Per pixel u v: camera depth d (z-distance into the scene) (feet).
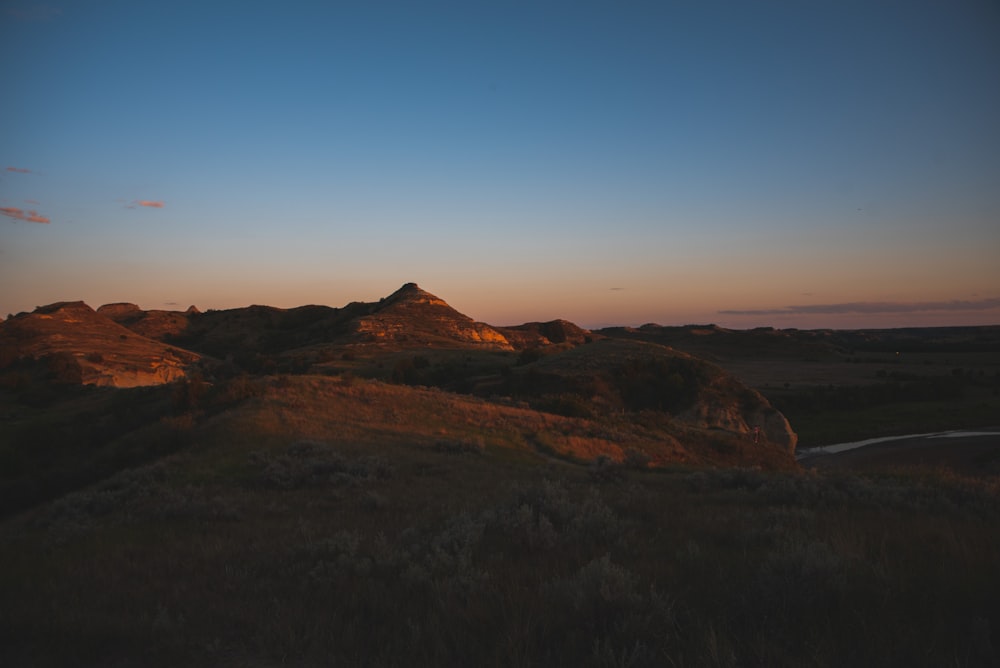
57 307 483.92
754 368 508.94
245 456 65.00
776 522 26.37
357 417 97.66
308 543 26.09
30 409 226.38
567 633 13.74
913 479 46.14
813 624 13.53
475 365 317.83
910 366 513.45
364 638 15.14
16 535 39.22
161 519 37.45
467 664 13.23
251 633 16.35
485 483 52.54
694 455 106.52
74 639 16.17
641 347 222.28
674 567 19.04
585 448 90.12
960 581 15.51
